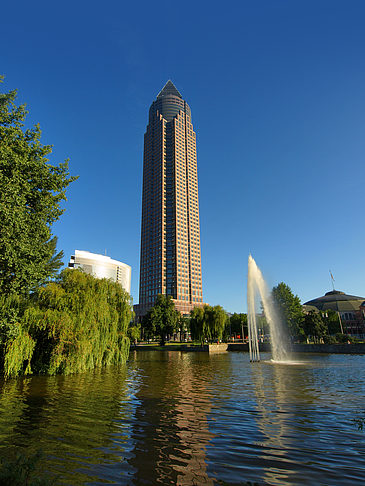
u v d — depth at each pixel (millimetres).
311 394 17469
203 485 6883
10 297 24156
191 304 196125
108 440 10016
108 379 24078
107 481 7105
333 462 8078
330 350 54531
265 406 14641
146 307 198625
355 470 7574
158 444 9617
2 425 11719
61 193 24156
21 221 18688
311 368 31531
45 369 25750
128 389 19625
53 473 7523
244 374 27438
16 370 23453
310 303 166125
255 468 7773
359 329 129500
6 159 18859
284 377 25016
